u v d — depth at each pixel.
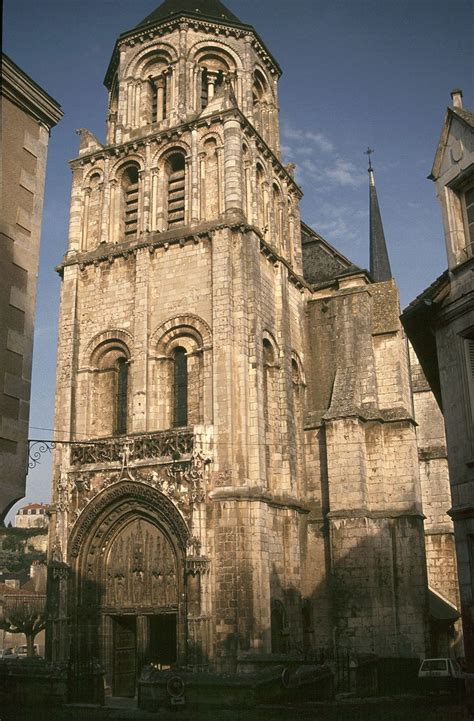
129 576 35.44
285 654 32.25
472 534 19.89
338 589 37.22
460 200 22.06
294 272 43.75
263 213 43.34
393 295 42.72
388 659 36.38
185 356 38.31
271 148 47.84
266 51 48.34
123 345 39.78
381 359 41.66
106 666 34.81
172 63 44.50
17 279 18.94
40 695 30.47
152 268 40.03
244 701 26.48
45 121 20.61
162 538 35.03
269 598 33.44
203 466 34.03
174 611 33.84
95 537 35.91
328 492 40.22
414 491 38.84
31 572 105.38
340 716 25.41
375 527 38.59
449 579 49.78
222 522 33.19
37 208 19.94
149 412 37.53
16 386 18.36
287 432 38.53
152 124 43.44
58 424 38.91
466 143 21.45
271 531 35.66
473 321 20.75
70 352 40.09
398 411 40.41
